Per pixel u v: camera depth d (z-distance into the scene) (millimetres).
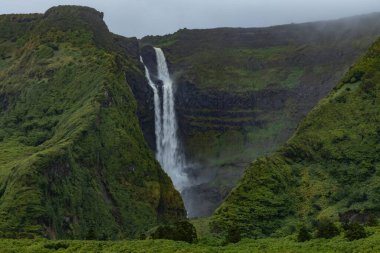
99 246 94625
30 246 95312
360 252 79250
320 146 149000
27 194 136875
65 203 145625
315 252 81625
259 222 130875
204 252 86062
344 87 166625
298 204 136625
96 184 159875
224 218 130750
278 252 83750
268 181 140750
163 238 103750
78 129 169125
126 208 163500
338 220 122312
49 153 149375
